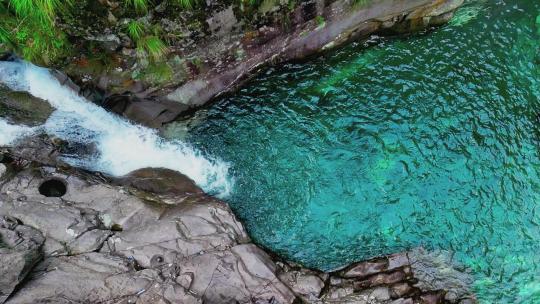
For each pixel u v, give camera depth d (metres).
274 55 11.01
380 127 10.72
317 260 9.52
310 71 11.36
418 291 8.95
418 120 10.70
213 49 10.34
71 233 8.64
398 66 11.27
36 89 10.50
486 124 10.56
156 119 11.01
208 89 10.91
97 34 9.58
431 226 9.75
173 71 10.40
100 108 10.73
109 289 8.06
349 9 10.64
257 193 10.31
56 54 9.94
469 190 10.02
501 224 9.69
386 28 11.44
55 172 9.59
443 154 10.37
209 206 9.54
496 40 11.36
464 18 11.58
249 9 9.92
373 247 9.62
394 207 9.98
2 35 9.58
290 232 9.87
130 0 9.02
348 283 9.06
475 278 9.17
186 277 8.35
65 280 8.06
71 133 10.38
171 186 10.06
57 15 9.19
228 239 9.02
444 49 11.36
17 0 8.73
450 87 10.95
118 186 9.66
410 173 10.25
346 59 11.41
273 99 11.23
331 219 9.95
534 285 9.08
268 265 8.86
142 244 8.73
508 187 10.00
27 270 7.97
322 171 10.42
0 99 10.25
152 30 9.70
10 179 9.27
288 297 8.50
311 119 10.95
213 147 10.90
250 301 8.35
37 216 8.73
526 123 10.54
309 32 10.81
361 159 10.47
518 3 11.62
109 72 10.25
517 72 11.03
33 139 10.03
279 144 10.80
